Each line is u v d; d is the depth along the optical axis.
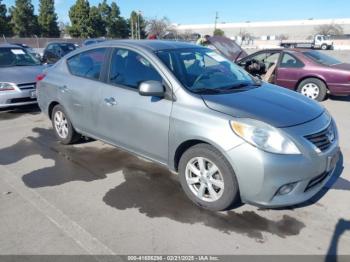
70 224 3.22
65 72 5.06
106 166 4.53
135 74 4.00
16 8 52.66
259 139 2.98
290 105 3.49
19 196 3.77
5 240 3.00
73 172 4.37
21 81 7.26
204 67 4.09
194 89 3.59
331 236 3.01
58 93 5.05
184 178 3.56
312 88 8.54
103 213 3.41
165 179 4.12
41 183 4.09
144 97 3.80
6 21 51.69
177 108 3.48
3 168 4.55
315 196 3.67
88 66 4.70
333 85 8.27
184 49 4.24
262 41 78.50
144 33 62.53
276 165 2.94
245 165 3.02
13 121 6.90
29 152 5.11
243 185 3.09
